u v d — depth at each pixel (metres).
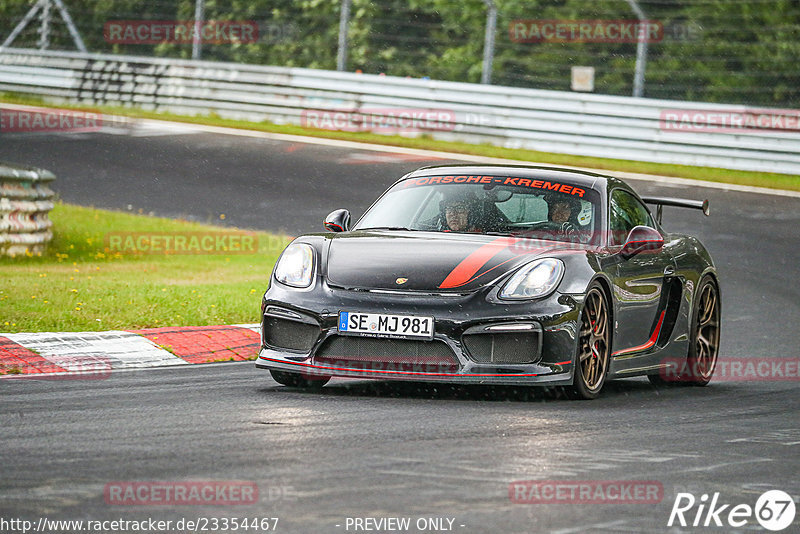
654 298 25.39
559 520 13.09
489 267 22.11
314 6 107.38
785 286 44.00
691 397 24.27
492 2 77.81
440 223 24.73
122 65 85.81
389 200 25.77
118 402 20.56
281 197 59.34
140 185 61.28
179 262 44.56
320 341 21.75
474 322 21.22
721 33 97.06
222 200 58.41
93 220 52.31
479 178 25.75
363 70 106.25
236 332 29.94
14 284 36.03
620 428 19.39
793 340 33.91
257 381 23.91
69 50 100.38
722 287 43.50
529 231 24.20
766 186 65.12
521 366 21.36
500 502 13.77
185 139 74.19
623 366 24.16
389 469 15.32
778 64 95.12
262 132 77.69
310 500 13.55
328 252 23.02
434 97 76.94
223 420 18.84
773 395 24.89
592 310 22.64
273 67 81.94
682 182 65.38
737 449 17.97
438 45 106.12
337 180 63.47
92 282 37.62
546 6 102.75
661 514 13.62
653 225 27.50
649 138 71.62
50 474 14.58
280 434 17.66
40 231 44.97
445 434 18.03
